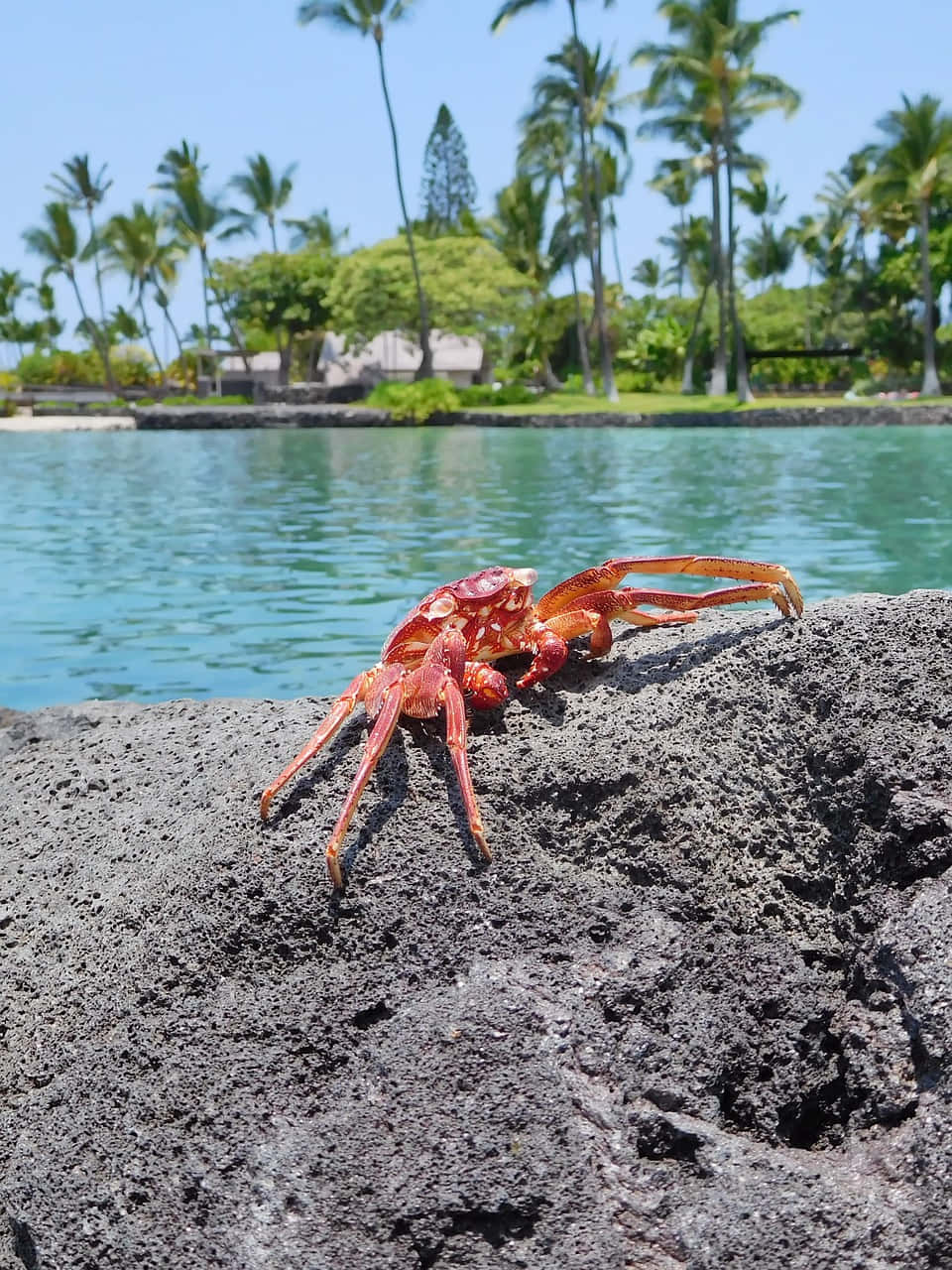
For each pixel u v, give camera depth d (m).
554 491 21.53
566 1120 2.71
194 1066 2.98
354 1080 2.88
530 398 54.53
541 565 13.46
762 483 22.05
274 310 73.12
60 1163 2.84
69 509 20.47
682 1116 2.76
